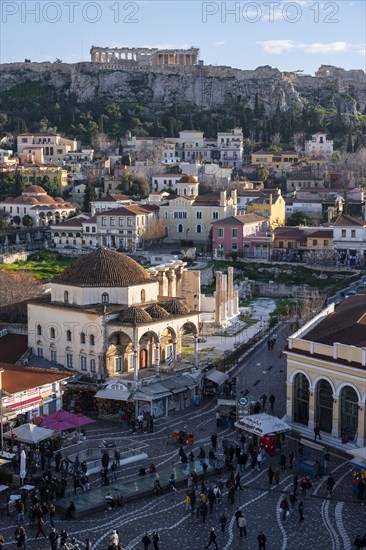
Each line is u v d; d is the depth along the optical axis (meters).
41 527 57.16
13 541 56.50
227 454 71.12
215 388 95.50
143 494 65.12
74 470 68.94
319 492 65.81
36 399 82.88
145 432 82.38
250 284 177.88
